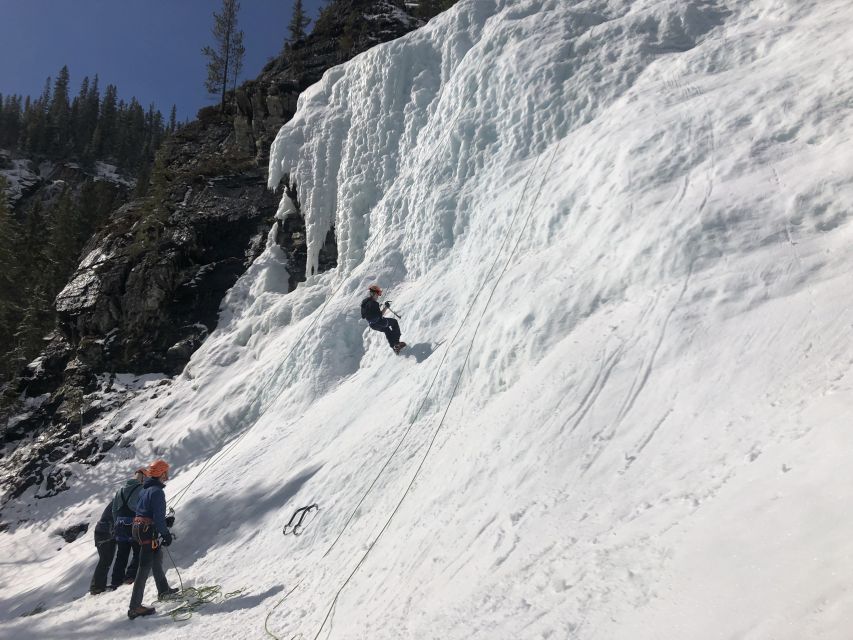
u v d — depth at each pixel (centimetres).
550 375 533
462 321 847
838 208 474
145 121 9531
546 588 313
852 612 181
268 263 1755
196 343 1741
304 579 575
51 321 2684
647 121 766
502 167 1056
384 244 1288
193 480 1080
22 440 1911
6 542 1401
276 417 1172
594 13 1138
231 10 3684
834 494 236
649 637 230
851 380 323
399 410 784
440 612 355
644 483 355
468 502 473
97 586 791
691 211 570
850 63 620
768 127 616
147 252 1920
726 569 238
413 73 1501
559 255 719
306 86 2211
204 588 656
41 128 7975
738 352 411
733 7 964
